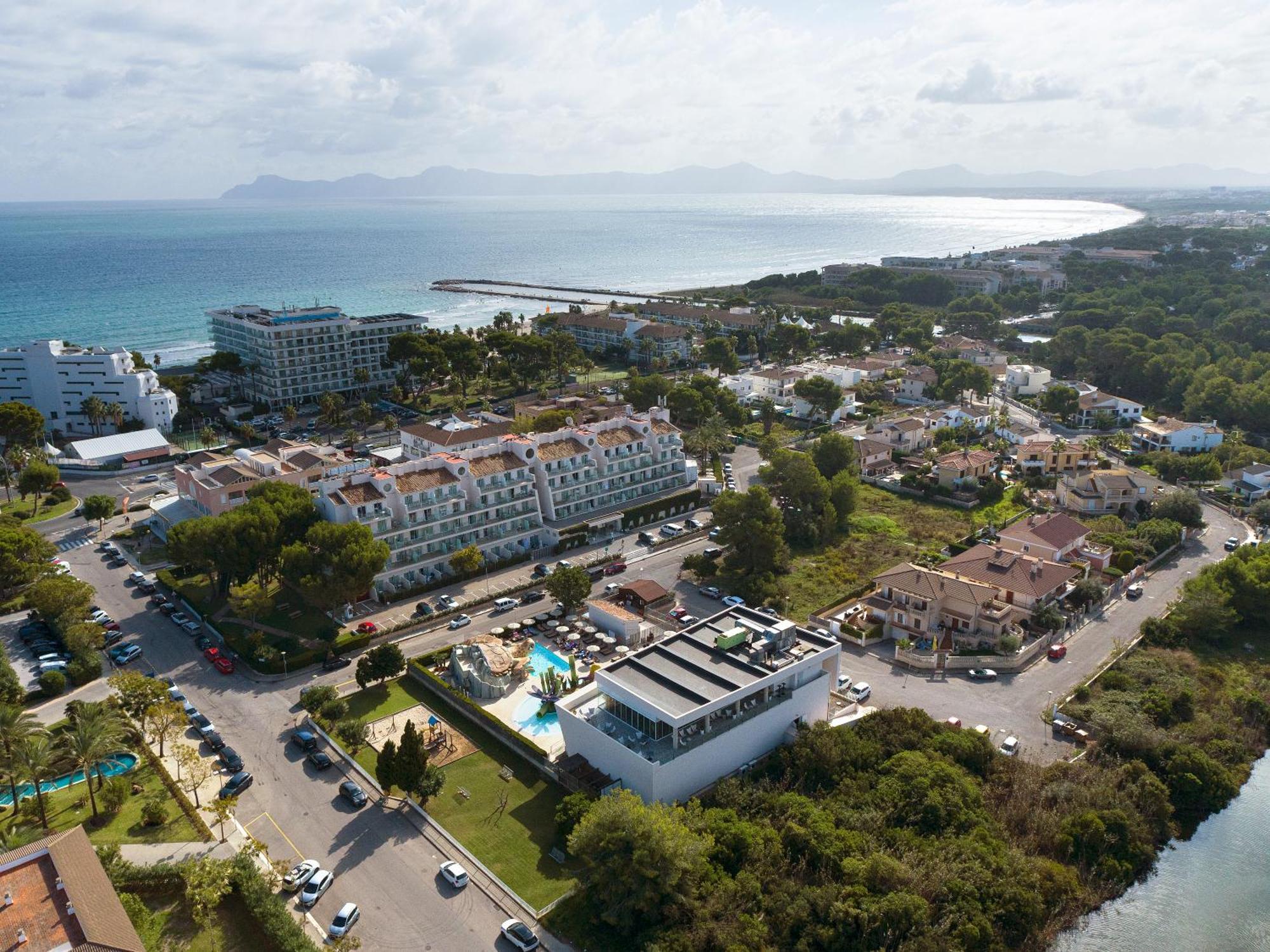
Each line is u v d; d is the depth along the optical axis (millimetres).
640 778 89562
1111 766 99125
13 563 135875
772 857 80938
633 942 74812
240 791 94812
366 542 132500
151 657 124312
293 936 71688
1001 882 78938
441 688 114062
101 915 66688
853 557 162125
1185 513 171500
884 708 112188
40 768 84250
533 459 167875
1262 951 79500
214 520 135625
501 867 84062
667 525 178000
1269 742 110938
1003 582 136875
